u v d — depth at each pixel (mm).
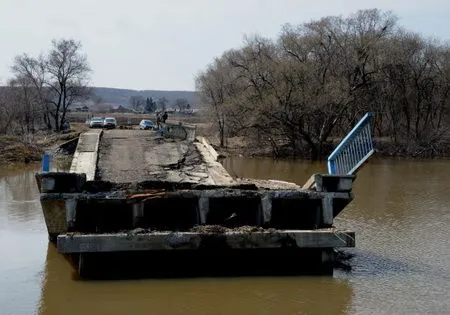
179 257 14438
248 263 14750
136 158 24359
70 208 14492
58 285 13258
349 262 15391
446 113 66375
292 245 13969
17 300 12352
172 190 15086
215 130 64000
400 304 12156
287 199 15273
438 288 13203
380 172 39406
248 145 57938
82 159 23406
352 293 12820
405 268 14844
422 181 33625
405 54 59812
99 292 12844
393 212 22625
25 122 73500
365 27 57906
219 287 13242
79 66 80375
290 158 52250
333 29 57500
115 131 35156
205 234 13688
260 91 53312
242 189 15367
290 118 51438
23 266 14828
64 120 82625
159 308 11898
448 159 53062
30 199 24984
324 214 15148
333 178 15383
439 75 64812
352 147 16109
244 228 14250
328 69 57219
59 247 13102
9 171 36906
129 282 13484
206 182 20031
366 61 56375
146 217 15789
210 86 64625
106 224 15242
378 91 58594
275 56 57562
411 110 64312
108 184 15094
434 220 21047
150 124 46875
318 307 11969
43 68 77875
